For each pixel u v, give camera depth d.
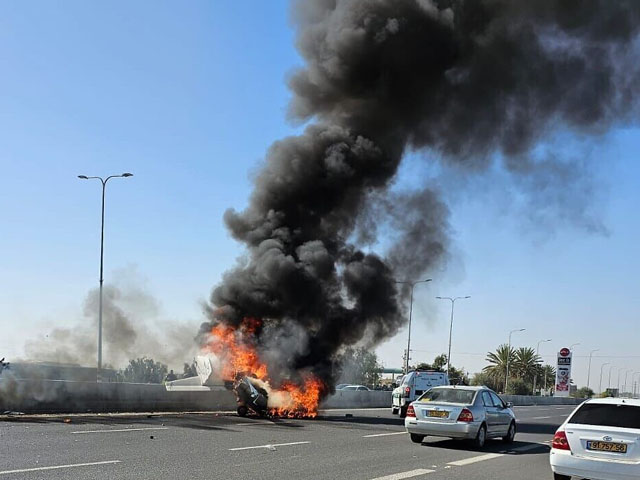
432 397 16.36
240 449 12.87
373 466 11.62
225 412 23.23
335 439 15.76
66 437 13.56
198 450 12.40
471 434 15.22
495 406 16.83
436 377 28.09
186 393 23.30
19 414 18.33
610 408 10.54
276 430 17.20
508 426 17.33
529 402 56.69
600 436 9.92
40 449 11.73
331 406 32.34
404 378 30.19
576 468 9.97
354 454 13.12
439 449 14.89
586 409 10.70
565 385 55.91
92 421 17.39
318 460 11.97
